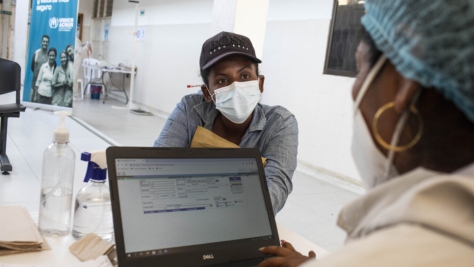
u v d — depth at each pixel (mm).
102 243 1069
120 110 8039
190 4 7270
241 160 1104
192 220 979
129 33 9344
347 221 493
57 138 1166
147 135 6004
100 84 9188
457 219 363
